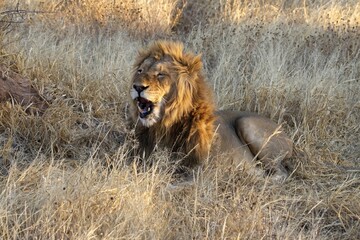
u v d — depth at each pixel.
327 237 9.02
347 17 18.19
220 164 9.88
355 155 11.83
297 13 18.22
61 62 12.28
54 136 10.11
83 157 9.90
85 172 8.68
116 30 16.02
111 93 11.93
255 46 15.34
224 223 8.05
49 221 7.58
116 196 8.28
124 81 12.06
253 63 14.77
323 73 13.91
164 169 9.66
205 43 15.46
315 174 10.85
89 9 16.25
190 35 16.23
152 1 17.28
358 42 16.28
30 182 8.68
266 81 13.22
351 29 17.09
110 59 13.23
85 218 7.84
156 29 16.70
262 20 17.17
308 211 9.62
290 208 9.44
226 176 9.88
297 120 12.51
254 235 8.34
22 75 11.34
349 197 9.88
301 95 12.85
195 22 17.41
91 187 8.31
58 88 11.45
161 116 9.56
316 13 18.02
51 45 13.25
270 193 9.85
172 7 17.69
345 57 15.78
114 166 9.09
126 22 16.39
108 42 14.59
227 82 13.39
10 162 9.38
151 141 9.88
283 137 10.91
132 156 10.14
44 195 8.09
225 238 8.07
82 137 10.45
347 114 12.93
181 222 8.56
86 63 13.22
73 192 8.17
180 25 17.44
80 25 15.75
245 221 8.48
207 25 16.95
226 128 10.45
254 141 10.53
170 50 9.62
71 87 11.79
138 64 9.84
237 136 10.65
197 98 9.76
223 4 18.05
